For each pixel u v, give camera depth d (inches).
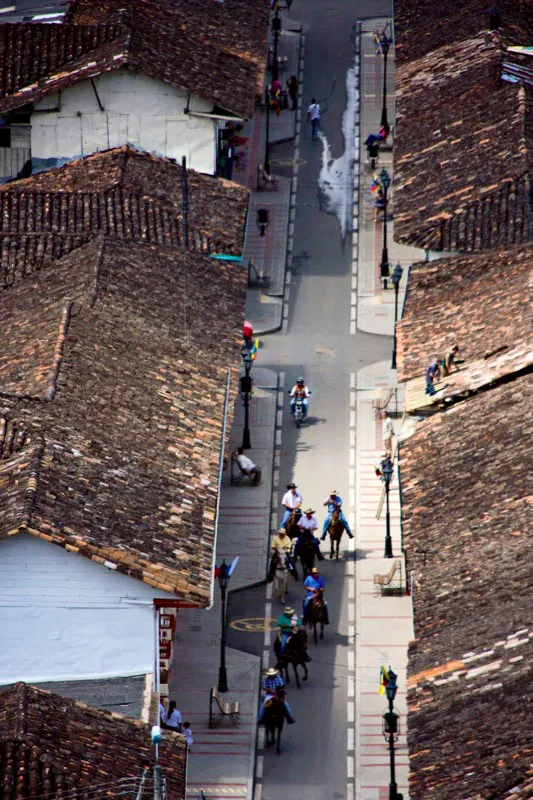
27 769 4955.7
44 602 5787.4
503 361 7116.1
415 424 7012.8
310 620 6761.8
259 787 6067.9
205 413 6943.9
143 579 5733.3
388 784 6072.8
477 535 6190.9
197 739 6289.4
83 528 5816.9
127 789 4992.6
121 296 7578.7
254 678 6633.9
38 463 6013.8
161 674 6220.5
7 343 7214.6
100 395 6683.1
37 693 5300.2
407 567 6274.6
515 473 6407.5
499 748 5128.0
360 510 7696.9
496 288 7760.8
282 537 7081.7
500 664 5502.0
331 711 6441.9
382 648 6791.3
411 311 7854.3
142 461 6368.1
